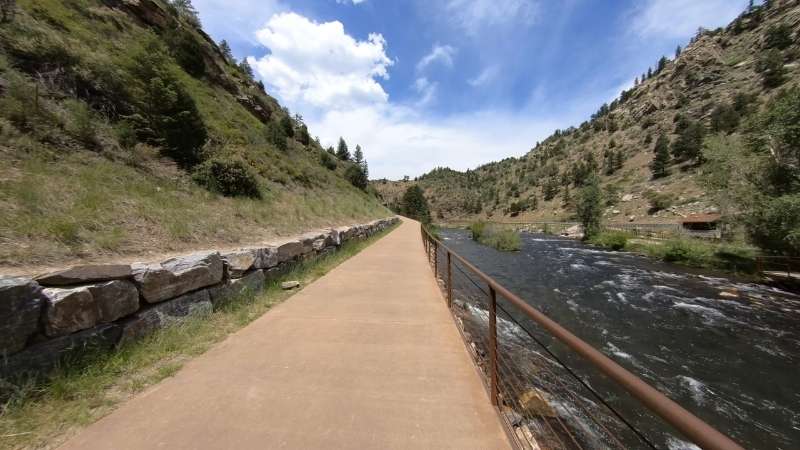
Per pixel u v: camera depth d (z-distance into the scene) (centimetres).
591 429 421
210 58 2206
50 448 186
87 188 469
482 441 200
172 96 916
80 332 264
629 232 3023
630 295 1152
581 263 1830
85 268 276
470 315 740
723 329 844
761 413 524
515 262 1847
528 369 545
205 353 319
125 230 420
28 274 259
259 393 248
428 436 203
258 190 1002
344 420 217
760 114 1464
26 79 641
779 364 665
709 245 1828
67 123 633
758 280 1370
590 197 3247
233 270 469
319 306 479
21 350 226
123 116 824
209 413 221
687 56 9831
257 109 2523
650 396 91
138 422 211
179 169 860
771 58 6181
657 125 8600
